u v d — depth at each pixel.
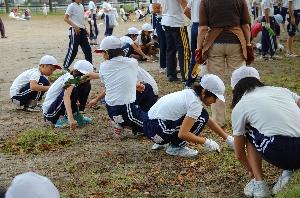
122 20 33.59
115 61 5.91
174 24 8.84
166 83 9.34
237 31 6.38
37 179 1.70
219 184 4.62
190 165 5.09
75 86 6.36
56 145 5.90
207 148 5.36
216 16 6.36
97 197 4.39
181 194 4.42
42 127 6.73
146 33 12.66
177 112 5.19
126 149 5.68
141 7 39.12
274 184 4.48
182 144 5.36
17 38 21.91
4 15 41.81
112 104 5.86
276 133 3.99
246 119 4.16
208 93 5.07
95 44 18.05
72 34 10.46
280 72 10.18
